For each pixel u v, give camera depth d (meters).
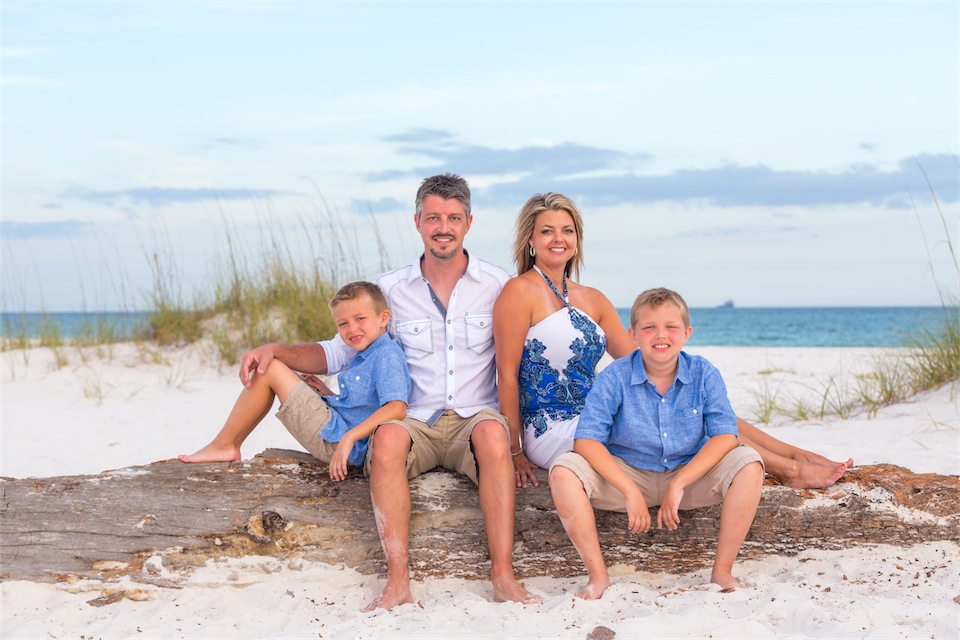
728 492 3.49
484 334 3.94
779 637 2.85
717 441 3.52
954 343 8.36
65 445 7.35
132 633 3.24
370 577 3.74
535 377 3.96
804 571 3.68
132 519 3.73
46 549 3.68
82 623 3.38
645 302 3.56
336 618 3.35
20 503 3.73
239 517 3.74
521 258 4.14
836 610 3.06
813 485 3.82
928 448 6.28
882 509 3.75
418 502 3.79
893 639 2.80
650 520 3.42
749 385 10.59
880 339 39.12
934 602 3.19
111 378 10.28
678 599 3.27
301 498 3.79
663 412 3.62
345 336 3.85
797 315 76.25
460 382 3.90
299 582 3.70
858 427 7.35
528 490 3.84
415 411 3.88
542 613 3.17
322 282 11.84
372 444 3.59
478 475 3.70
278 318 11.51
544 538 3.79
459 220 3.88
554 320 3.91
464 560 3.76
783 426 7.82
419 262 4.07
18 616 3.45
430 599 3.59
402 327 3.96
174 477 3.81
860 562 3.68
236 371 10.72
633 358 3.69
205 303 12.25
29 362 10.77
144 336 11.95
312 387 4.10
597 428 3.58
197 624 3.34
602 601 3.29
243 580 3.69
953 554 3.71
